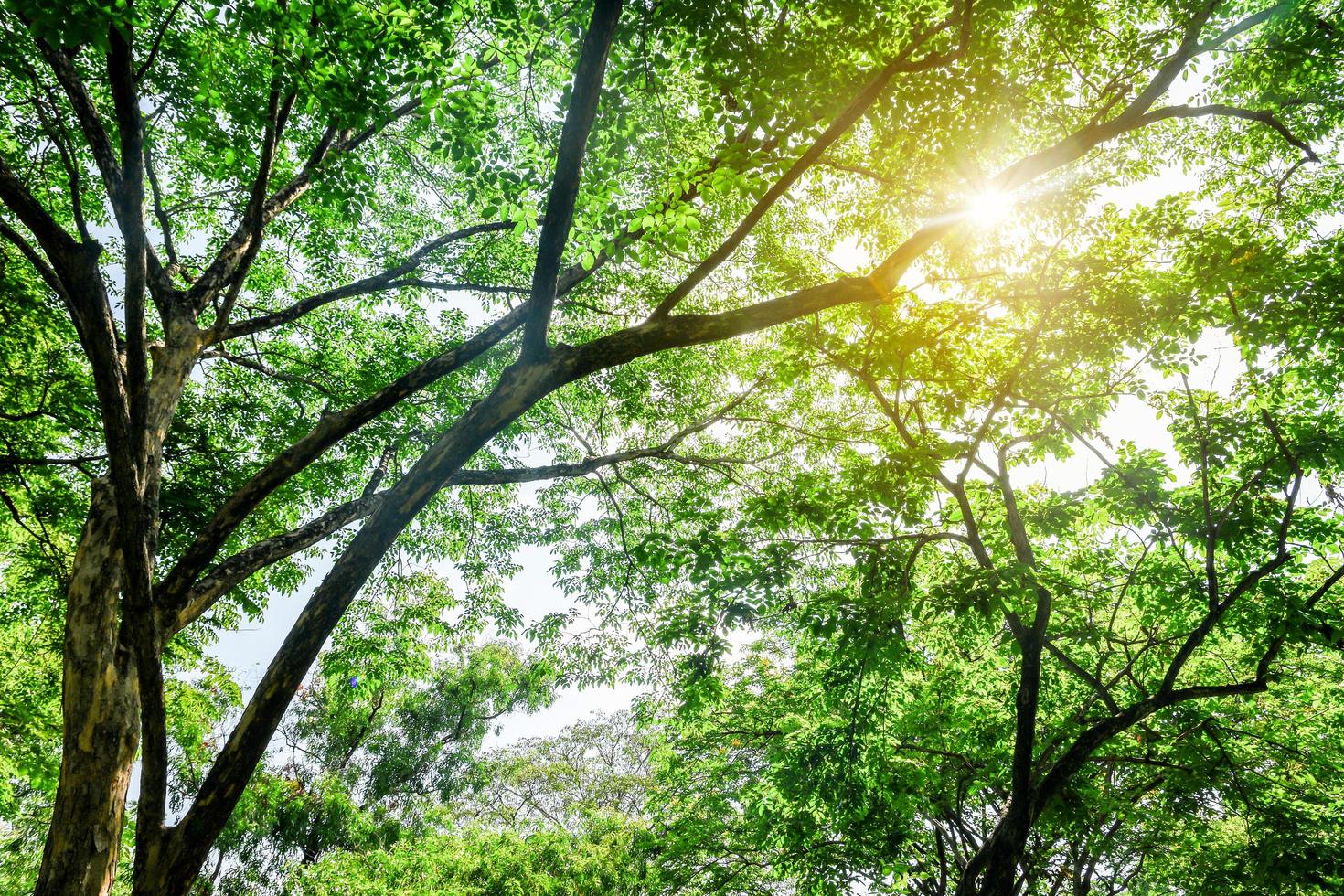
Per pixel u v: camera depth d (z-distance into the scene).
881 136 7.05
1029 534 8.72
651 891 14.80
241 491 5.62
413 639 11.70
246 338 11.44
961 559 8.84
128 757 6.11
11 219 9.40
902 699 9.74
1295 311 6.52
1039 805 7.56
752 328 5.28
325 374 11.40
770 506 7.54
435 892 16.27
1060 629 8.91
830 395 11.53
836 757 8.84
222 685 13.14
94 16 4.07
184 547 10.17
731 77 5.65
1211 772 8.87
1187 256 7.01
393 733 26.34
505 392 5.12
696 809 14.83
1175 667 7.71
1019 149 8.04
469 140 6.61
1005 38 7.14
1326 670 10.52
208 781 4.35
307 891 16.75
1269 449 7.82
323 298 9.08
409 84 6.42
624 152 6.67
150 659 4.52
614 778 27.03
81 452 10.48
